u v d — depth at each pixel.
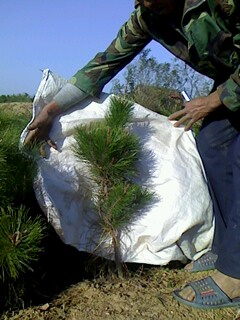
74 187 1.05
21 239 0.85
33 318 0.91
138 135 1.11
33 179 0.98
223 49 0.93
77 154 1.04
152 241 1.07
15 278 0.90
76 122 1.09
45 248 1.06
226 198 1.10
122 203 1.03
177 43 1.00
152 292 1.01
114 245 1.05
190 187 1.09
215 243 1.10
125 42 1.08
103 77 1.10
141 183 1.09
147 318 0.92
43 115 1.07
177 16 0.95
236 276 0.95
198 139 1.13
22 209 0.92
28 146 1.01
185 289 0.99
